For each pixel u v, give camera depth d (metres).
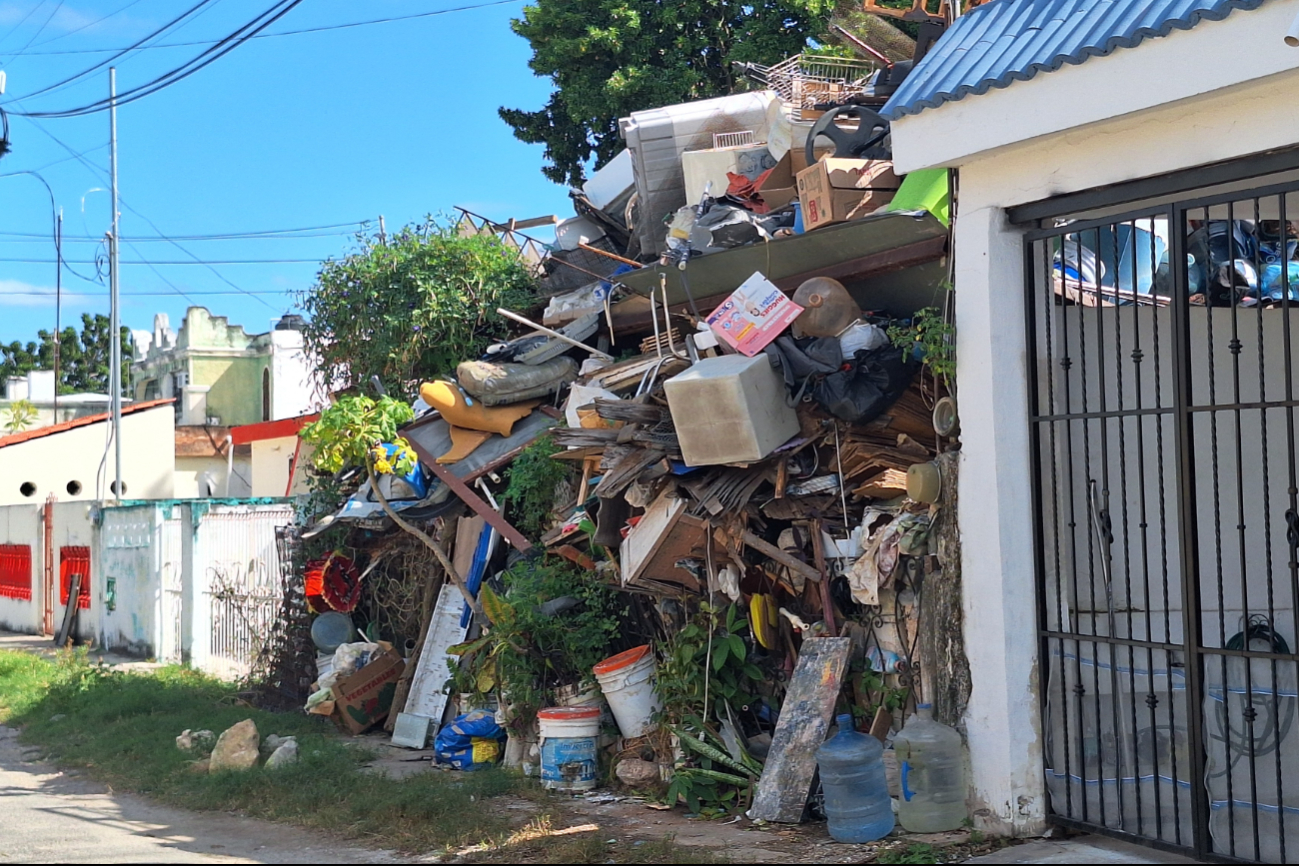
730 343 7.23
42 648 19.55
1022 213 6.38
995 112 6.14
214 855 6.86
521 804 7.71
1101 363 6.03
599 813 7.37
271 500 15.16
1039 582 6.35
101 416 26.84
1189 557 5.66
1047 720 6.33
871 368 7.01
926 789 6.46
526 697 8.47
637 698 8.07
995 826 6.30
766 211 9.20
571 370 10.04
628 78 18.59
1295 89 5.04
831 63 11.99
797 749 6.82
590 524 8.55
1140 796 5.96
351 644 11.12
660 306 9.07
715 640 7.47
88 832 7.52
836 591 7.36
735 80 19.05
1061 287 6.67
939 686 6.68
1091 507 6.25
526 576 9.07
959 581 6.61
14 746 11.16
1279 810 5.40
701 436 7.04
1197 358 7.09
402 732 10.11
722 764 7.34
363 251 12.20
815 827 6.68
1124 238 7.15
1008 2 6.76
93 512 19.25
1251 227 7.30
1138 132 5.69
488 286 11.63
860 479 7.31
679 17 19.16
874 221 6.80
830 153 8.57
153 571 16.83
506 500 9.69
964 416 6.56
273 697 12.25
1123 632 6.71
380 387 10.43
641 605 8.77
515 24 20.19
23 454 25.92
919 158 6.62
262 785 8.34
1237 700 6.22
